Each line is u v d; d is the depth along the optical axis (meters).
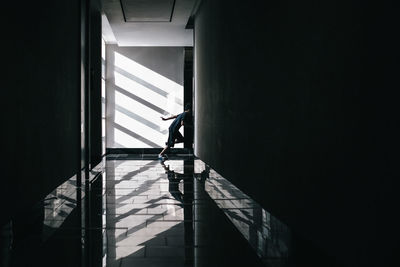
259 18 3.83
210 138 7.24
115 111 12.68
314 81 2.52
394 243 1.69
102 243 3.17
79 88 5.94
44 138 4.07
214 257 2.85
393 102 1.68
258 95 3.88
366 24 1.90
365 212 1.91
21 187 3.33
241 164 4.64
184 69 12.58
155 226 3.71
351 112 2.04
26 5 3.52
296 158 2.84
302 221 2.71
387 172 1.73
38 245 3.09
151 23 10.12
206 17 7.72
